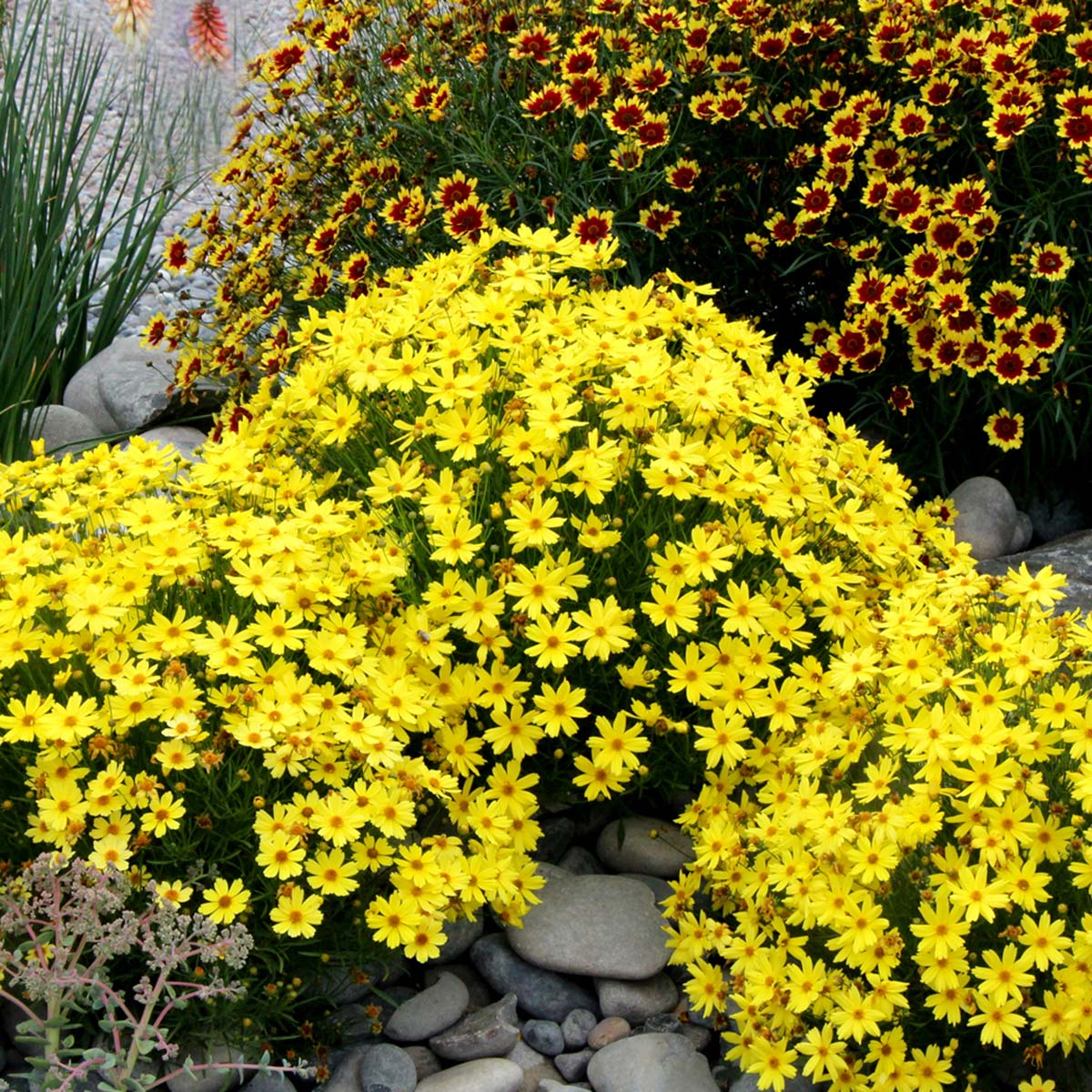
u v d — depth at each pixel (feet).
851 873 8.21
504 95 15.99
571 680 10.09
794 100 14.89
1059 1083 8.43
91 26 30.55
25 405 16.56
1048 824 8.27
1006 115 13.53
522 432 9.78
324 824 8.55
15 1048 8.95
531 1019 9.48
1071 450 15.24
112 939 8.05
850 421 15.65
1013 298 13.74
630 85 14.87
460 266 11.80
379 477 10.01
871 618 10.21
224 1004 8.74
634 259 14.66
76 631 8.75
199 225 16.47
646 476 9.71
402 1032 9.18
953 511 12.35
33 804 9.03
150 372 17.30
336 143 16.42
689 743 10.18
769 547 9.86
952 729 8.39
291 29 17.21
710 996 8.84
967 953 7.95
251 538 9.27
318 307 16.01
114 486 9.93
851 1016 7.96
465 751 9.48
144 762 9.03
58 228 17.75
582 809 10.81
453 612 9.66
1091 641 8.82
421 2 16.39
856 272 14.29
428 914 8.82
